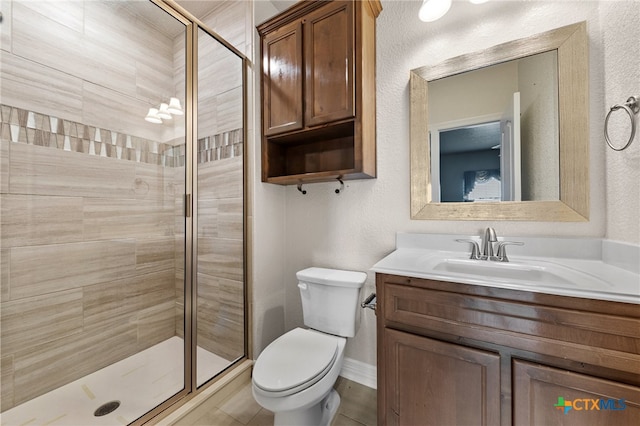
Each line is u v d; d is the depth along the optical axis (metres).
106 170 1.57
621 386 0.68
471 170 1.29
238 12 1.74
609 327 0.69
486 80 1.26
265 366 1.09
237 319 1.70
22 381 1.26
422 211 1.39
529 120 1.18
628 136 0.91
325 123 1.41
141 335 1.68
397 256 1.24
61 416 1.24
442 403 0.91
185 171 1.60
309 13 1.46
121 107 1.63
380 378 1.03
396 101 1.47
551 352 0.76
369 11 1.43
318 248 1.74
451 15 1.33
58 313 1.38
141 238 1.71
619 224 0.96
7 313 1.22
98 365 1.52
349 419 1.28
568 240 1.09
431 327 0.93
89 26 1.50
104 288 1.55
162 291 1.77
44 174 1.33
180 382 1.43
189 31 1.59
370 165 1.44
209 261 1.71
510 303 0.81
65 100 1.41
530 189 1.18
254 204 1.66
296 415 1.11
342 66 1.36
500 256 1.13
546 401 0.76
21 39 1.26
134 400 1.33
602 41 1.05
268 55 1.62
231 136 1.72
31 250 1.29
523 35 1.18
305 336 1.34
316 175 1.47
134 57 1.68
